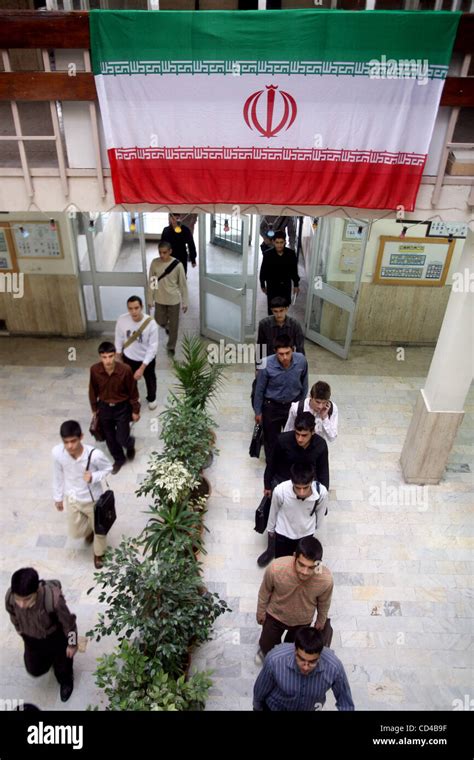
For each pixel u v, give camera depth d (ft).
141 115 14.92
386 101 14.53
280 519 14.71
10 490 19.94
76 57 14.98
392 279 26.71
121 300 27.99
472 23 13.52
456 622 16.57
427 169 15.74
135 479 20.33
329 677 10.96
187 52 14.08
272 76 14.35
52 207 16.63
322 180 15.75
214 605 14.11
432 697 14.75
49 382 25.16
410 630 16.28
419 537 18.98
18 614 12.48
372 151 15.24
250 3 19.97
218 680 14.73
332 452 22.09
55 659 13.64
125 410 19.44
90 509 16.37
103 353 17.90
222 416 23.53
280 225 33.40
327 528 19.10
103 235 26.45
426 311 27.68
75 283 26.66
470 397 25.73
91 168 16.07
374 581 17.52
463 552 18.58
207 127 15.10
